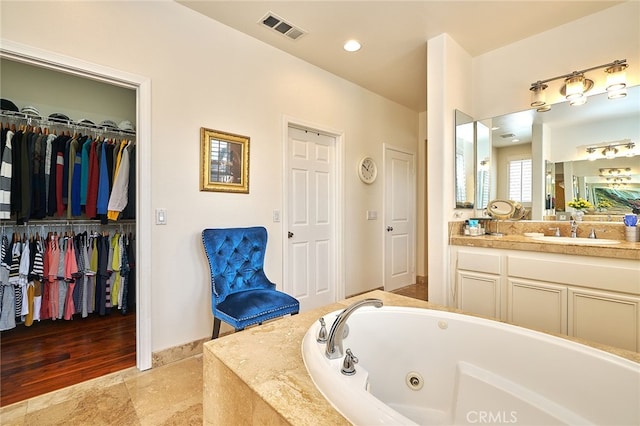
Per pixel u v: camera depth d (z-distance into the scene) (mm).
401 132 4223
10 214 2355
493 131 2771
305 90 3018
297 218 3084
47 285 2709
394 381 1480
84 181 2711
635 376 1003
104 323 2838
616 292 1725
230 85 2475
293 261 3037
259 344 1253
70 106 3020
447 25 2422
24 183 2422
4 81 2699
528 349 1243
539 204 2557
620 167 2229
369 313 1552
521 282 2080
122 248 3021
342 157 3404
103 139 2955
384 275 3961
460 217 2666
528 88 2619
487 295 2252
